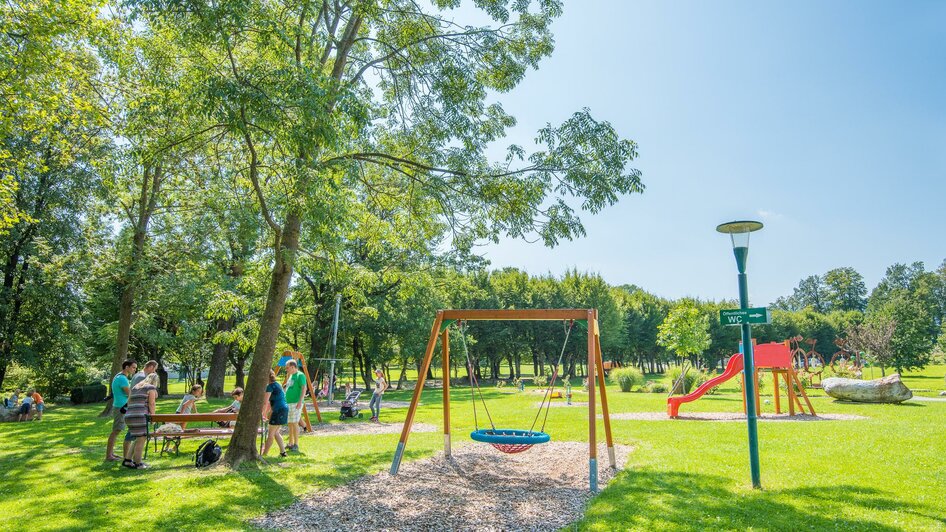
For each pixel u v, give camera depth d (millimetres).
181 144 10477
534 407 22406
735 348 71250
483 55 11617
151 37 11469
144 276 18281
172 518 6234
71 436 14133
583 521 6145
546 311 9055
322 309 32312
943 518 5910
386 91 12703
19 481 8391
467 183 10609
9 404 20953
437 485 8094
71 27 11836
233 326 28672
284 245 10156
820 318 85375
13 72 11258
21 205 23531
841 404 20906
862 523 5750
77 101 12875
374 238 13430
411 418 9109
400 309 34531
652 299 69625
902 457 9281
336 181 10414
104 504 6844
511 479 8648
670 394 26109
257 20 8227
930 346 46844
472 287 42188
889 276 133750
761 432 12812
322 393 32188
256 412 9562
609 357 66688
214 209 18172
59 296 27141
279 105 7914
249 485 7812
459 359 50938
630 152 9992
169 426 10906
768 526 5727
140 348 36125
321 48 9859
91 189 20922
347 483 8117
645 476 8250
